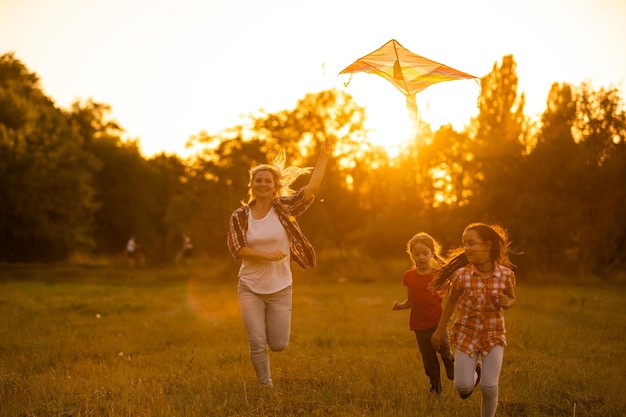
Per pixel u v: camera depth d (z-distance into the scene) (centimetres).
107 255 6222
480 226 577
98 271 4141
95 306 1820
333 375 782
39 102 5525
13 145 4475
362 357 938
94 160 5375
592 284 2817
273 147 3944
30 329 1331
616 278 2912
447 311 590
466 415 627
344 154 4275
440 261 724
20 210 4503
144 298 2159
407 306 738
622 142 3119
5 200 4488
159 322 1465
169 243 5847
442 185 3716
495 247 573
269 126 3947
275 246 741
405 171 3781
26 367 913
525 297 2055
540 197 3080
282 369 849
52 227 4728
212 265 3681
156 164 8225
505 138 3331
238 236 731
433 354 721
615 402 670
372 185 4378
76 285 2923
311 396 689
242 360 932
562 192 3108
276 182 766
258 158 3878
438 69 661
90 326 1402
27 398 697
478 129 3600
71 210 5012
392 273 3353
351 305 1833
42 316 1594
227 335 1229
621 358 955
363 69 669
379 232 3691
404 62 664
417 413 621
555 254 3073
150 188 7394
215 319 1521
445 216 3438
